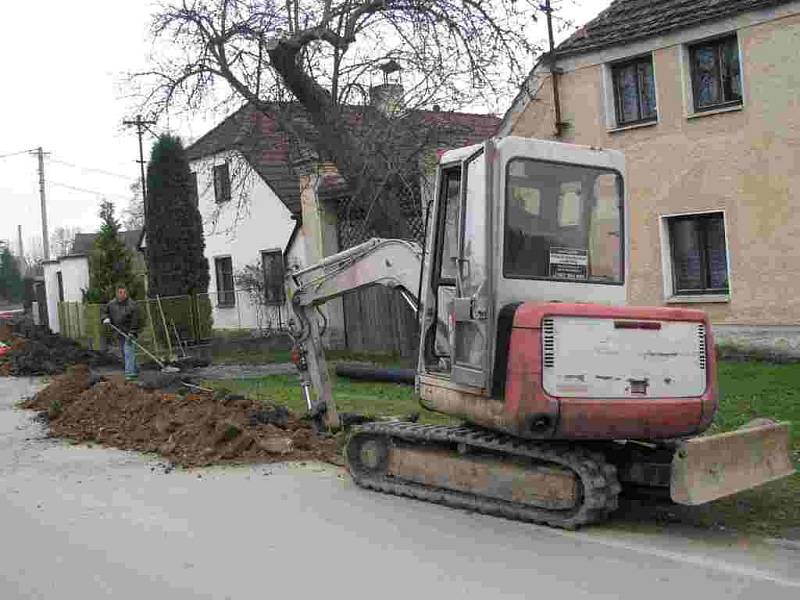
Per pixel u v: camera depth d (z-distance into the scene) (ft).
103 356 71.05
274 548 21.02
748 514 23.08
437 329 25.59
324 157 53.36
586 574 18.70
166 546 21.40
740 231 49.26
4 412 44.52
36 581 19.20
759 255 48.55
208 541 21.72
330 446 31.99
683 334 22.33
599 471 21.42
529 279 22.62
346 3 47.50
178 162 75.00
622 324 21.63
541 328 20.97
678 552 20.15
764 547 20.52
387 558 20.07
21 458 32.81
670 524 22.52
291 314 32.40
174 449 32.48
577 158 23.53
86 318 82.89
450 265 25.23
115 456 32.81
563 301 23.00
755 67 47.85
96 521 23.85
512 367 21.21
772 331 48.08
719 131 49.78
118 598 17.97
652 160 53.06
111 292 84.12
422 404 25.81
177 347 70.03
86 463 31.60
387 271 30.99
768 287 48.24
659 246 53.01
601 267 23.85
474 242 22.89
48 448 34.73
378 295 68.28
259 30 48.80
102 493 27.07
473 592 17.75
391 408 40.34
